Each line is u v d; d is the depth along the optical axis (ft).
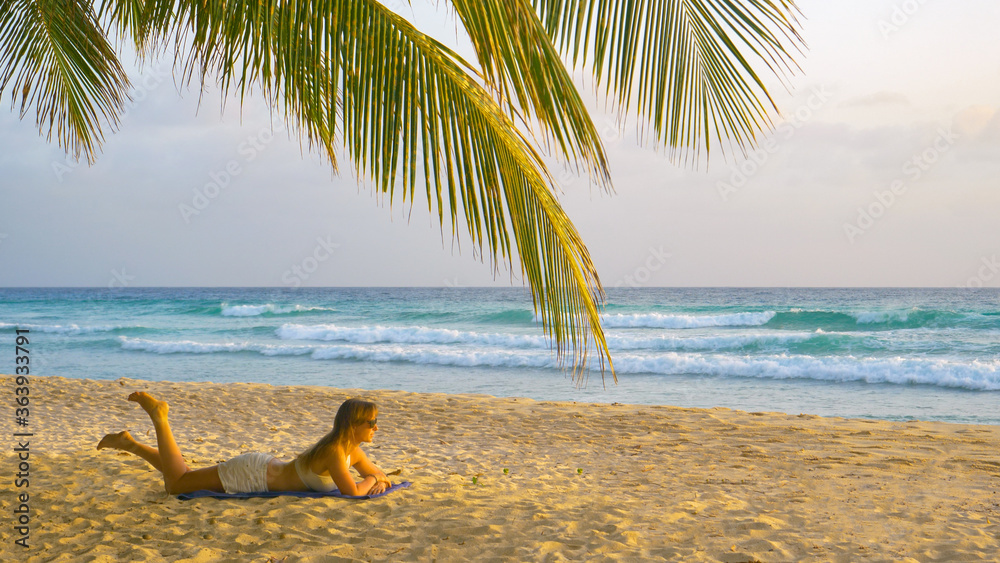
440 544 12.22
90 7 15.28
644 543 12.40
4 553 11.41
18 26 15.51
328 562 11.27
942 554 11.83
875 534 13.08
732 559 11.49
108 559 11.15
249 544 12.03
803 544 12.36
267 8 8.00
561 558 11.51
